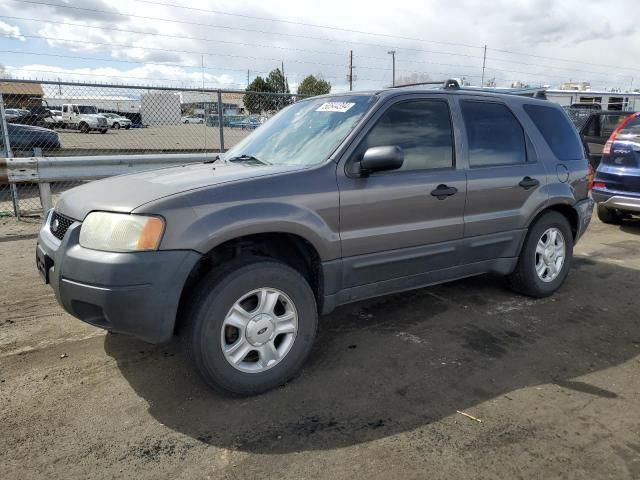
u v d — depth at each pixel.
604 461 2.51
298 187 3.17
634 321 4.29
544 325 4.18
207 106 10.24
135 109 10.57
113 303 2.69
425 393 3.14
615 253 6.51
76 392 3.13
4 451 2.59
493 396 3.10
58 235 3.15
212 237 2.83
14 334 3.91
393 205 3.56
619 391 3.17
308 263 3.44
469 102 4.20
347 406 3.00
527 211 4.45
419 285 3.95
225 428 2.79
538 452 2.58
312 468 2.47
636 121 7.51
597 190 7.85
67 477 2.41
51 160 7.28
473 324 4.18
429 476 2.41
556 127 4.90
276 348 3.21
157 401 3.04
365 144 3.50
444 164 3.91
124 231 2.74
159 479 2.41
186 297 3.01
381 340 3.87
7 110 9.73
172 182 3.09
